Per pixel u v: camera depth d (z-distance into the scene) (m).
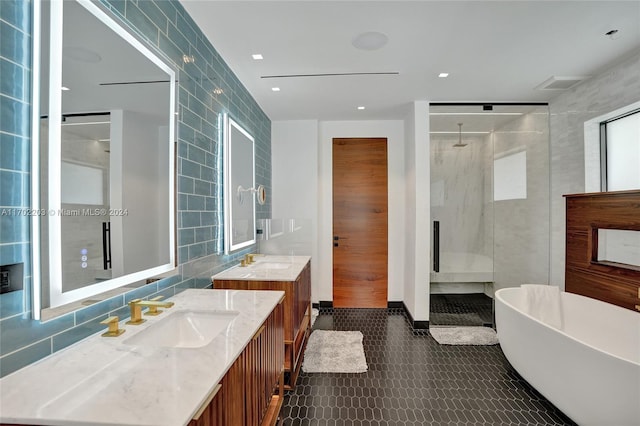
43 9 0.94
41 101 0.94
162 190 1.58
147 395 0.78
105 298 1.20
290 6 1.77
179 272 1.76
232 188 2.55
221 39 2.12
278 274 2.34
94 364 0.93
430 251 3.60
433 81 2.84
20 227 0.90
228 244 2.44
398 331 3.38
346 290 4.22
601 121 2.75
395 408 2.04
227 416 0.97
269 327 1.51
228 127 2.43
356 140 4.21
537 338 2.07
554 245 3.29
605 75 2.62
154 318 1.35
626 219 2.22
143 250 1.43
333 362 2.63
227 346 1.07
